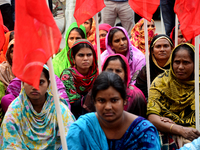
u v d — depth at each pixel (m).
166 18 5.07
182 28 2.59
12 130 2.34
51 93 2.50
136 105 2.75
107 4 5.74
